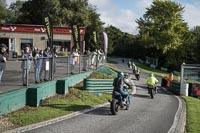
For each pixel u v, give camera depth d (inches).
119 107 670.5
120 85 614.2
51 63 714.8
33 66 636.7
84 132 447.2
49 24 818.8
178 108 754.8
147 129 499.8
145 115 620.4
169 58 3019.2
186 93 1128.8
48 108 572.7
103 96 803.4
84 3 3058.6
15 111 519.2
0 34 2028.8
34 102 568.1
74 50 1018.7
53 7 2876.5
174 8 3029.0
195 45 3070.9
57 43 2117.4
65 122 497.7
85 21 2994.6
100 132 455.2
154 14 3085.6
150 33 3088.1
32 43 2052.2
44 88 619.5
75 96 718.5
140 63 3262.8
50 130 441.4
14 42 2041.1
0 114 475.8
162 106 767.7
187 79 1159.6
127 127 502.0
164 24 2994.6
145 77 1752.0
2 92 511.5
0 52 522.3
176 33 3021.7
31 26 2042.3
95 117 557.3
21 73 596.4
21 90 542.3
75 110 595.5
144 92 1050.7
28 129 436.8
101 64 1432.1
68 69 849.5
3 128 429.4
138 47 3929.6
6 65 564.7
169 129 510.3
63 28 2119.8
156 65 2896.2
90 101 708.7
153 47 3107.8
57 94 697.6
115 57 4286.4
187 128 526.9
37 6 2955.2
